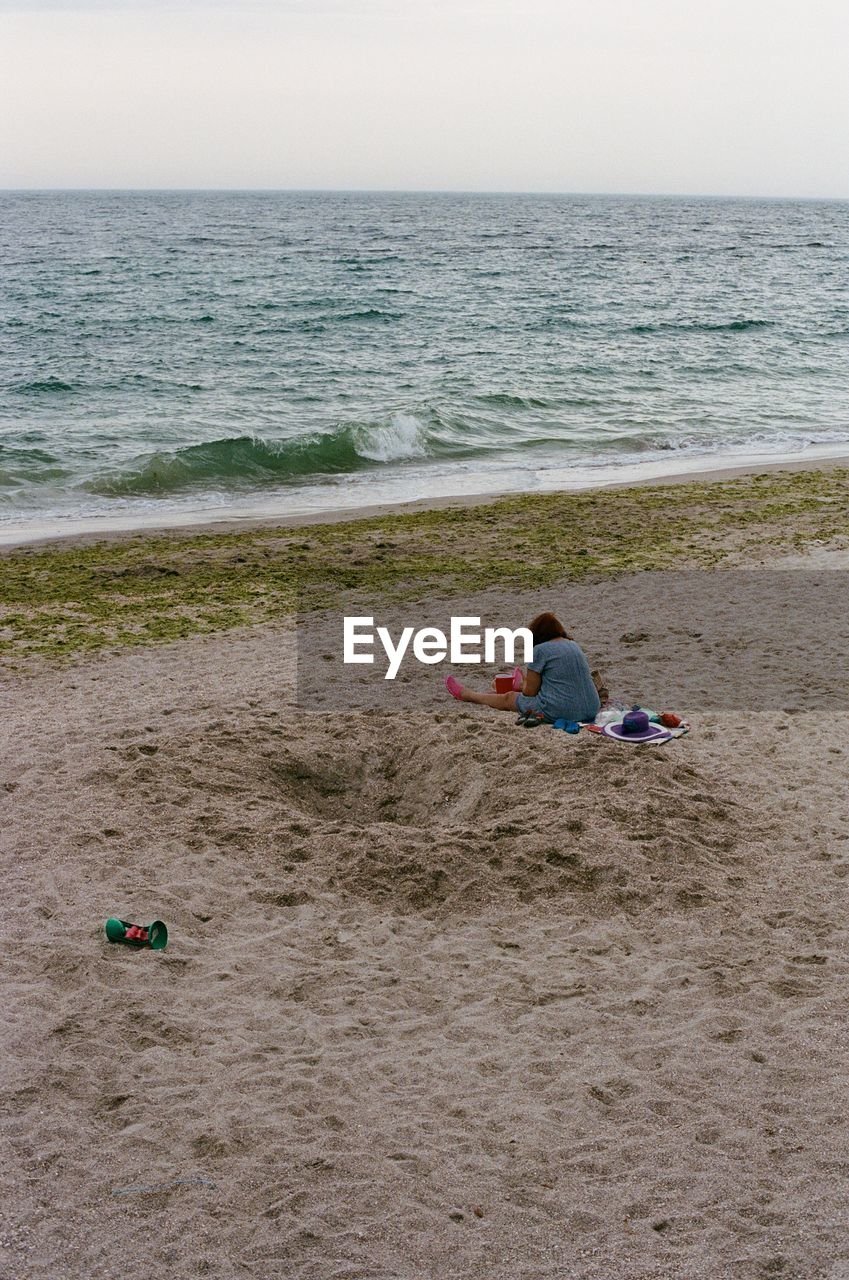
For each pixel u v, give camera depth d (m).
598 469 21.72
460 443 23.98
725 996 5.36
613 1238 3.83
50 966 5.55
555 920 6.07
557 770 7.58
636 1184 4.10
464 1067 4.83
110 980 5.45
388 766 8.10
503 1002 5.32
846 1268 3.67
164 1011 5.20
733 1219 3.90
